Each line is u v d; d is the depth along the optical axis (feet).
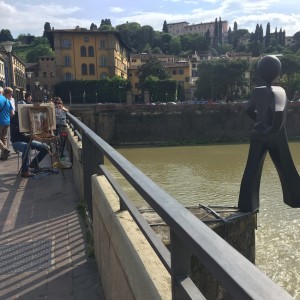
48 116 25.81
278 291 2.83
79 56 268.21
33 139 25.36
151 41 516.73
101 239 11.61
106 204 10.63
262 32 549.13
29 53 424.05
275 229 48.11
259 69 34.04
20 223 17.08
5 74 188.85
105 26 421.18
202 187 72.49
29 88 278.46
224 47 571.69
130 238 8.12
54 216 17.92
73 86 255.91
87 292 11.32
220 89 292.61
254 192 35.04
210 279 22.22
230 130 181.68
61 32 263.49
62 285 11.75
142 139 178.81
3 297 11.10
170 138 179.93
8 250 14.29
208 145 164.86
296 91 302.66
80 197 20.47
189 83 326.24
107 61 271.08
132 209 8.58
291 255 40.22
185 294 5.11
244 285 2.99
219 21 630.74
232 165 100.68
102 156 13.91
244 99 291.17
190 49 524.93
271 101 33.40
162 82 269.85
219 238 3.92
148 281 6.45
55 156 27.53
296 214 53.78
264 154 34.73
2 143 32.09
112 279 9.71
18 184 23.93
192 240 4.03
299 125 181.47
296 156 116.88
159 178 82.43
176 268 5.43
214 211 33.86
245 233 33.96
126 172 7.35
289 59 294.66
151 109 178.81
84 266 12.94
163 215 5.11
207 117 181.37
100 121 175.83
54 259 13.50
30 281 12.00
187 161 111.75
